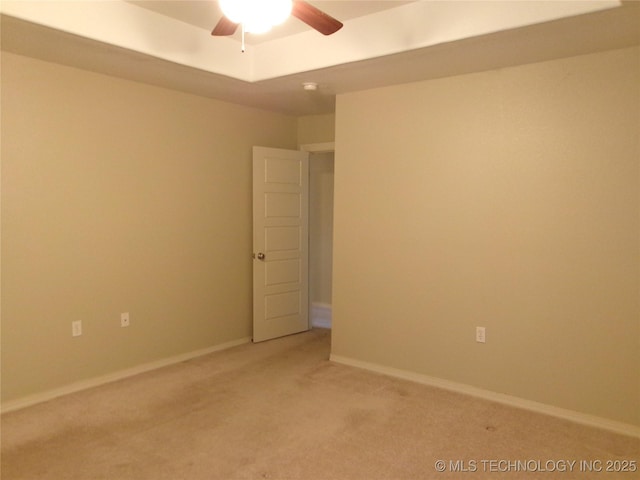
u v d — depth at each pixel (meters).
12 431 2.92
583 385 3.09
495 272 3.40
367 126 3.98
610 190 2.96
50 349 3.41
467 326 3.54
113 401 3.38
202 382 3.75
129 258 3.86
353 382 3.77
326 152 5.30
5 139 3.14
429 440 2.83
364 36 3.13
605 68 2.94
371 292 4.03
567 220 3.11
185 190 4.24
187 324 4.33
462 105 3.48
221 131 4.52
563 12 2.42
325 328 5.54
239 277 4.80
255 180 4.75
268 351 4.59
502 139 3.32
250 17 2.02
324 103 4.56
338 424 3.03
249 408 3.27
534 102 3.20
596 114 2.98
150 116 3.94
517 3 2.55
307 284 5.36
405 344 3.86
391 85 3.81
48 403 3.33
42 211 3.33
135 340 3.93
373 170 3.96
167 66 3.38
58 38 2.83
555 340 3.18
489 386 3.46
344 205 4.15
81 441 2.80
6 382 3.21
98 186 3.63
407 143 3.77
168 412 3.20
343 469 2.52
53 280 3.41
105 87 3.63
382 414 3.18
